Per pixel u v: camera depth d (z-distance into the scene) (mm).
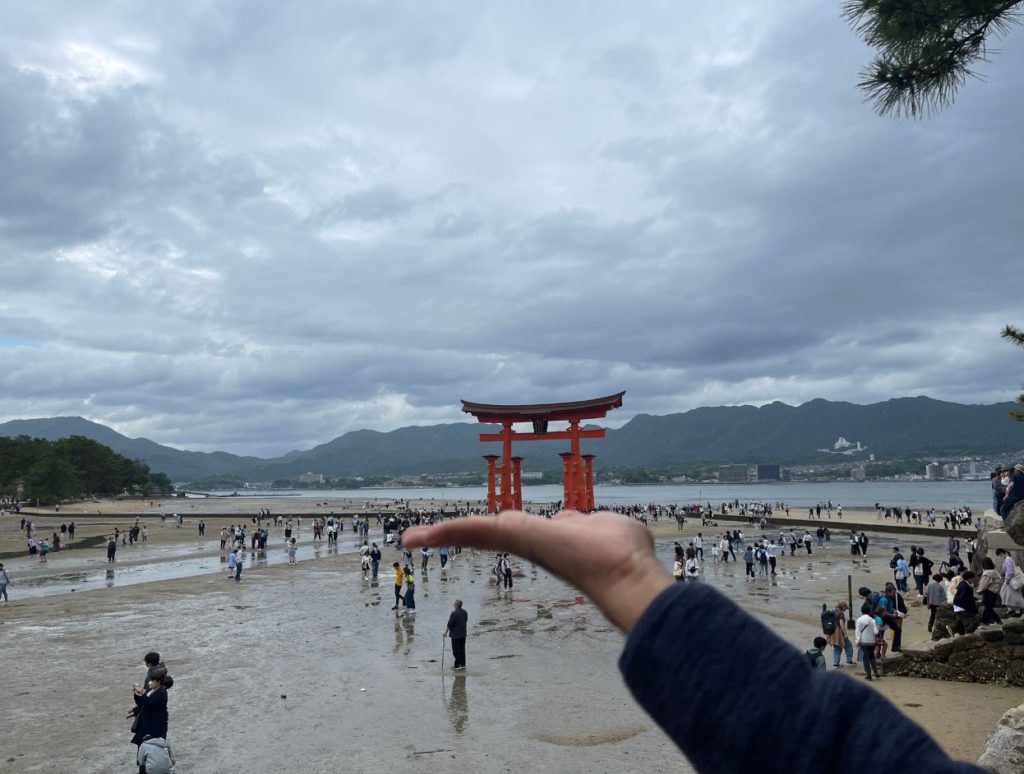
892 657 19562
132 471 195500
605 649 23766
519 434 69375
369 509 144875
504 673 20625
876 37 5043
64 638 26172
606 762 13727
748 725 871
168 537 79375
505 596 36094
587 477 69625
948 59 4914
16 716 17172
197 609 32281
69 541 71188
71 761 14258
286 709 17359
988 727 14703
